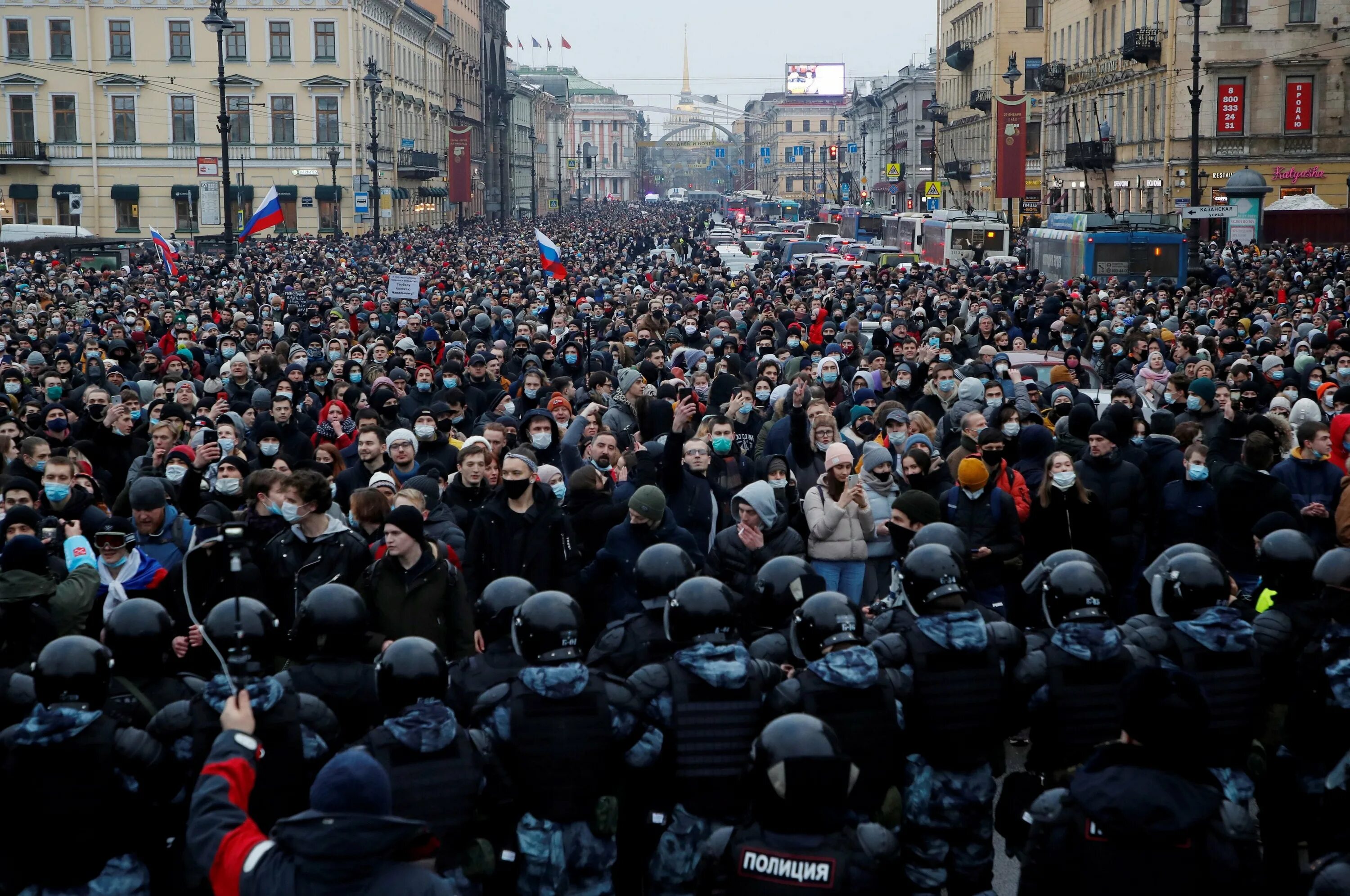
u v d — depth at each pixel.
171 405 13.26
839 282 39.28
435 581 7.92
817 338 23.16
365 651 6.27
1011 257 57.41
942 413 15.05
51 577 8.05
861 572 9.90
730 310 27.92
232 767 4.54
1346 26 60.28
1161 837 4.32
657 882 5.75
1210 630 6.09
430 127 104.06
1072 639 6.05
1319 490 10.95
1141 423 12.09
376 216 68.12
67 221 80.12
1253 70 61.16
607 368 19.56
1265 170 61.50
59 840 5.21
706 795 5.71
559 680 5.55
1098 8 73.56
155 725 5.50
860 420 12.98
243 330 24.50
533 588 6.49
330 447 11.79
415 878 4.04
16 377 17.11
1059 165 81.81
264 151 80.00
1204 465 10.73
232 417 12.35
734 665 5.72
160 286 40.31
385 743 5.26
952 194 107.31
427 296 36.31
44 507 10.48
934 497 10.41
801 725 4.41
